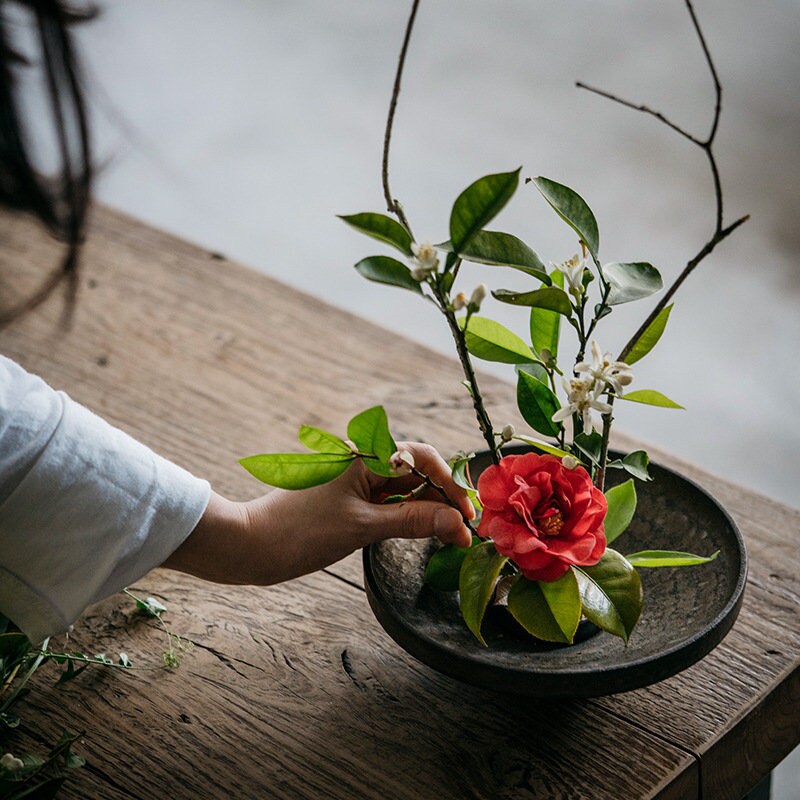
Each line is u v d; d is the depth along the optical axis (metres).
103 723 1.47
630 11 5.86
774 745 1.51
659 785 1.41
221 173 4.65
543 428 1.47
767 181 4.39
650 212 4.22
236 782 1.42
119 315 1.98
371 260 1.37
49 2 1.51
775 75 5.12
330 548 1.46
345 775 1.43
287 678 1.50
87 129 1.60
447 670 1.38
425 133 4.87
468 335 1.47
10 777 1.38
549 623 1.38
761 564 1.61
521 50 5.54
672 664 1.37
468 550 1.44
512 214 4.25
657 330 1.44
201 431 1.79
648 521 1.55
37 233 2.16
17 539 1.41
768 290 3.84
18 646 1.46
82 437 1.42
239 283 2.06
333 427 1.80
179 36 5.80
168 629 1.55
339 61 5.52
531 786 1.42
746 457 3.20
